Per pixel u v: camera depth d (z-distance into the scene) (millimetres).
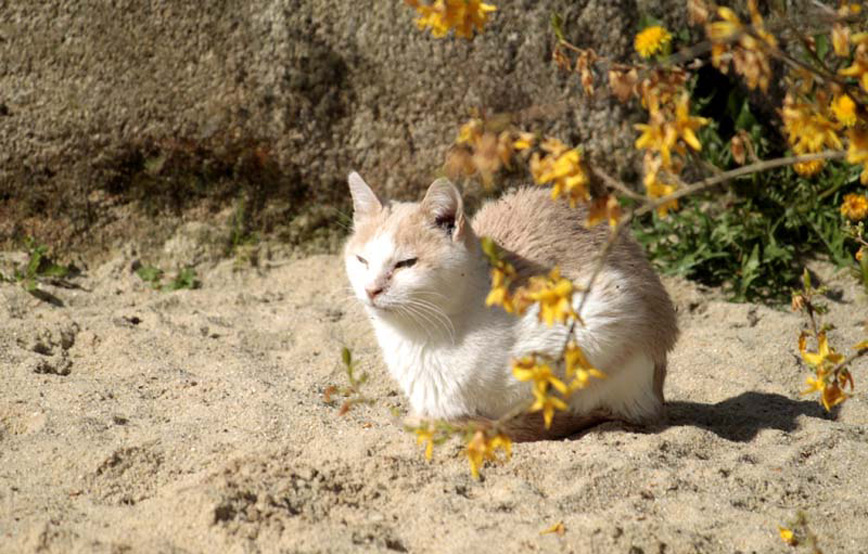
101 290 8156
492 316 5750
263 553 4465
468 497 5074
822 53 8234
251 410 5926
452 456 5398
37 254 8055
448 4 3916
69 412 5887
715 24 3857
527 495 5020
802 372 7062
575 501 5016
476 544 4582
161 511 4762
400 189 8602
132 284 8250
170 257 8484
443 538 4680
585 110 8547
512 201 6391
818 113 4070
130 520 4742
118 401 6125
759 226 8477
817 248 8641
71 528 4656
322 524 4730
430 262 5680
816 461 5621
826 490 5289
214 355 6988
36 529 4531
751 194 8555
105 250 8438
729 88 8789
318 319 7793
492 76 8469
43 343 6941
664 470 5293
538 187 6570
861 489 5301
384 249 5762
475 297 5785
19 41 8188
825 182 8477
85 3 8180
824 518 4945
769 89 8703
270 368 6871
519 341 5723
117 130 8328
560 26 4641
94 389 6230
